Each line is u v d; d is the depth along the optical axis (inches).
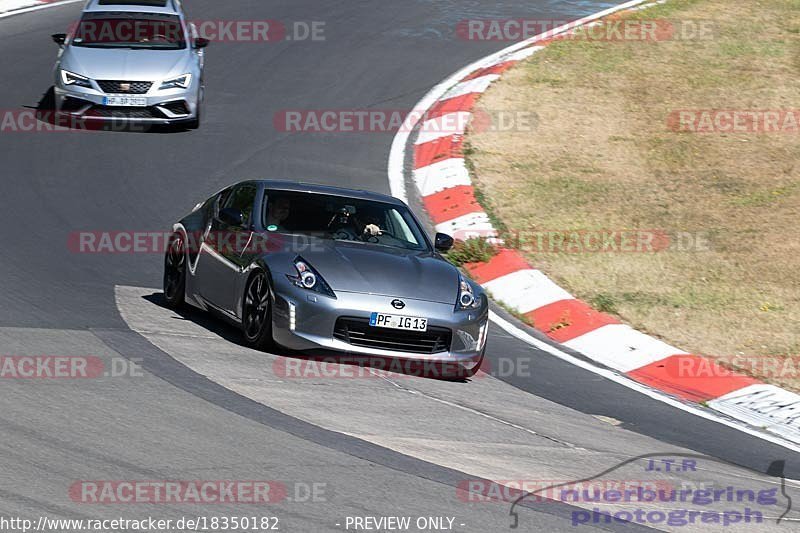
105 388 1023.6
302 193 1390.3
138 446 885.2
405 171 2203.5
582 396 1291.8
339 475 879.1
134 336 1233.4
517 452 1021.2
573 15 3447.3
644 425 1211.9
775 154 2281.0
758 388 1395.2
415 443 992.9
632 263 1798.7
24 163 2005.4
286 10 3400.6
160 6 2475.4
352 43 3085.6
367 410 1072.2
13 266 1486.2
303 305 1193.4
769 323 1600.6
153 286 1524.4
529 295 1669.5
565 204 2042.3
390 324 1199.6
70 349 1145.4
